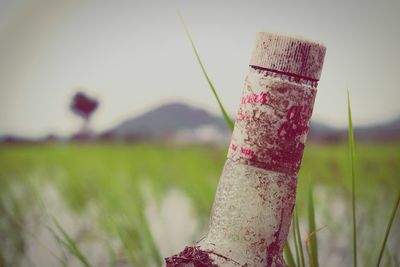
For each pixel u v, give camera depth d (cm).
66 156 377
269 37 35
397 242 75
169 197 202
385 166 203
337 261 125
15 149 416
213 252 35
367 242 99
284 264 36
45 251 121
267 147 35
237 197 35
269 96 34
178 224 156
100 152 381
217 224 36
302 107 35
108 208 142
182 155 326
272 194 35
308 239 42
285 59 34
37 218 147
